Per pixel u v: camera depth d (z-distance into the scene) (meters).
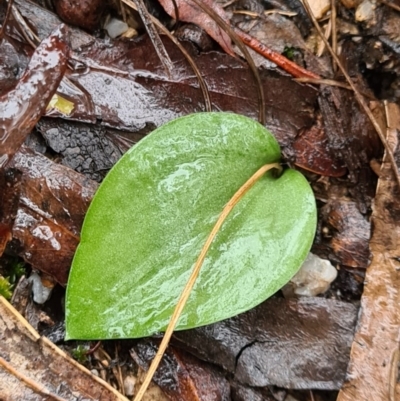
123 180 0.12
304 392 0.14
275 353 0.13
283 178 0.13
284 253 0.13
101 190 0.12
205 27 0.15
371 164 0.14
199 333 0.13
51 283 0.14
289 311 0.14
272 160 0.13
